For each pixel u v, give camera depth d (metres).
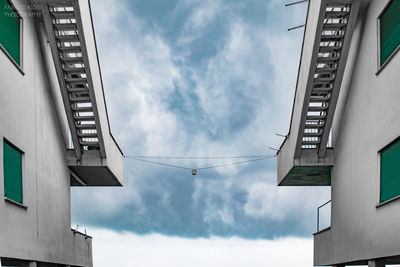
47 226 11.43
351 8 10.35
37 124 10.88
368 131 10.52
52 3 10.42
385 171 9.67
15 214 9.09
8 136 8.85
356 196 11.35
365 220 10.62
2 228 8.34
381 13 9.80
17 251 9.14
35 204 10.48
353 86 11.75
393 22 9.23
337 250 12.98
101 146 13.52
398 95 8.79
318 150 13.70
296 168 14.20
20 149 9.60
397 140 9.03
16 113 9.38
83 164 13.76
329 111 12.35
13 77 9.26
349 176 11.98
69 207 13.80
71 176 15.02
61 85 11.94
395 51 8.80
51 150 12.04
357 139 11.34
